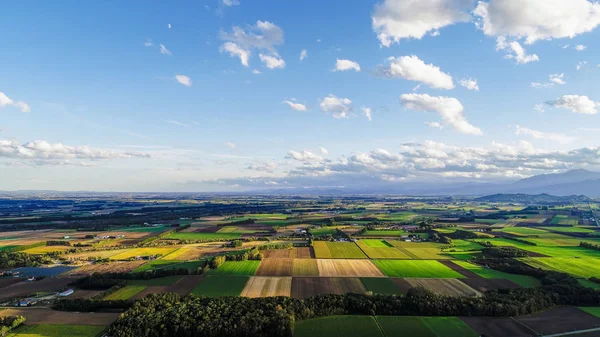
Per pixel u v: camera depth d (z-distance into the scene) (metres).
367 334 70.19
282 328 69.44
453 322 75.62
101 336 69.56
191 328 70.69
